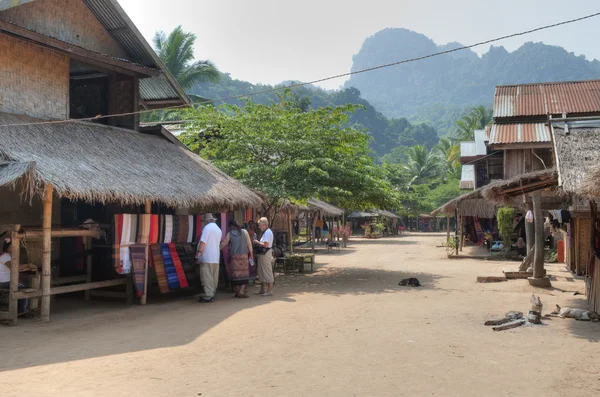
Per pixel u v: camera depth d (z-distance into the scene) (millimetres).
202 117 17797
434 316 9953
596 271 10602
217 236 11953
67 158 10297
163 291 11789
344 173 16672
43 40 11453
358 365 6570
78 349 7352
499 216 26797
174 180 12242
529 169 23078
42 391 5504
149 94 16125
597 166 7898
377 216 57156
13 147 9492
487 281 15734
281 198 17625
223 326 8961
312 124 17328
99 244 12609
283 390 5598
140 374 6141
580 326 9055
